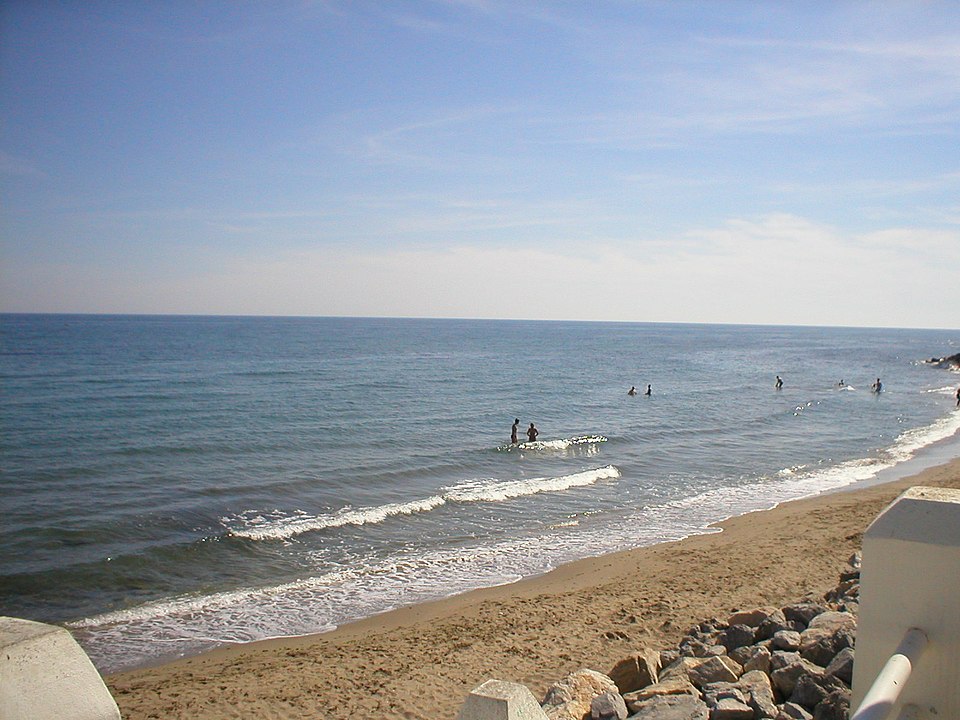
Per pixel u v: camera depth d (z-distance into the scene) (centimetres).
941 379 7162
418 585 1452
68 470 2509
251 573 1520
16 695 146
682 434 3534
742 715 546
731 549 1572
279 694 923
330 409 4216
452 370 7338
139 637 1209
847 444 3353
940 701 192
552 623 1141
